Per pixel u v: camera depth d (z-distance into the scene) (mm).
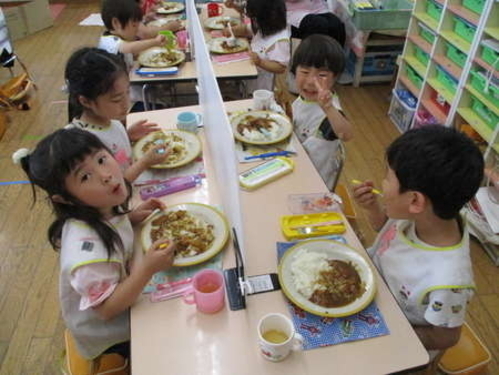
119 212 1161
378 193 1308
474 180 903
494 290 1986
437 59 2713
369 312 1004
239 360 900
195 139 1654
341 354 915
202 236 1190
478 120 2414
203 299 960
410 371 896
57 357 1703
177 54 2482
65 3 5555
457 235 1042
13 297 1942
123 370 1194
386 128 3268
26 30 4641
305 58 1655
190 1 1978
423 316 1081
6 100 3330
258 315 993
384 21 3359
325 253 1143
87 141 997
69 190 991
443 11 2584
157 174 1494
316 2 4008
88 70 1356
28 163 1075
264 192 1390
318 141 1731
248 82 2777
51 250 2186
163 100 2867
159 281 1075
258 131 1684
